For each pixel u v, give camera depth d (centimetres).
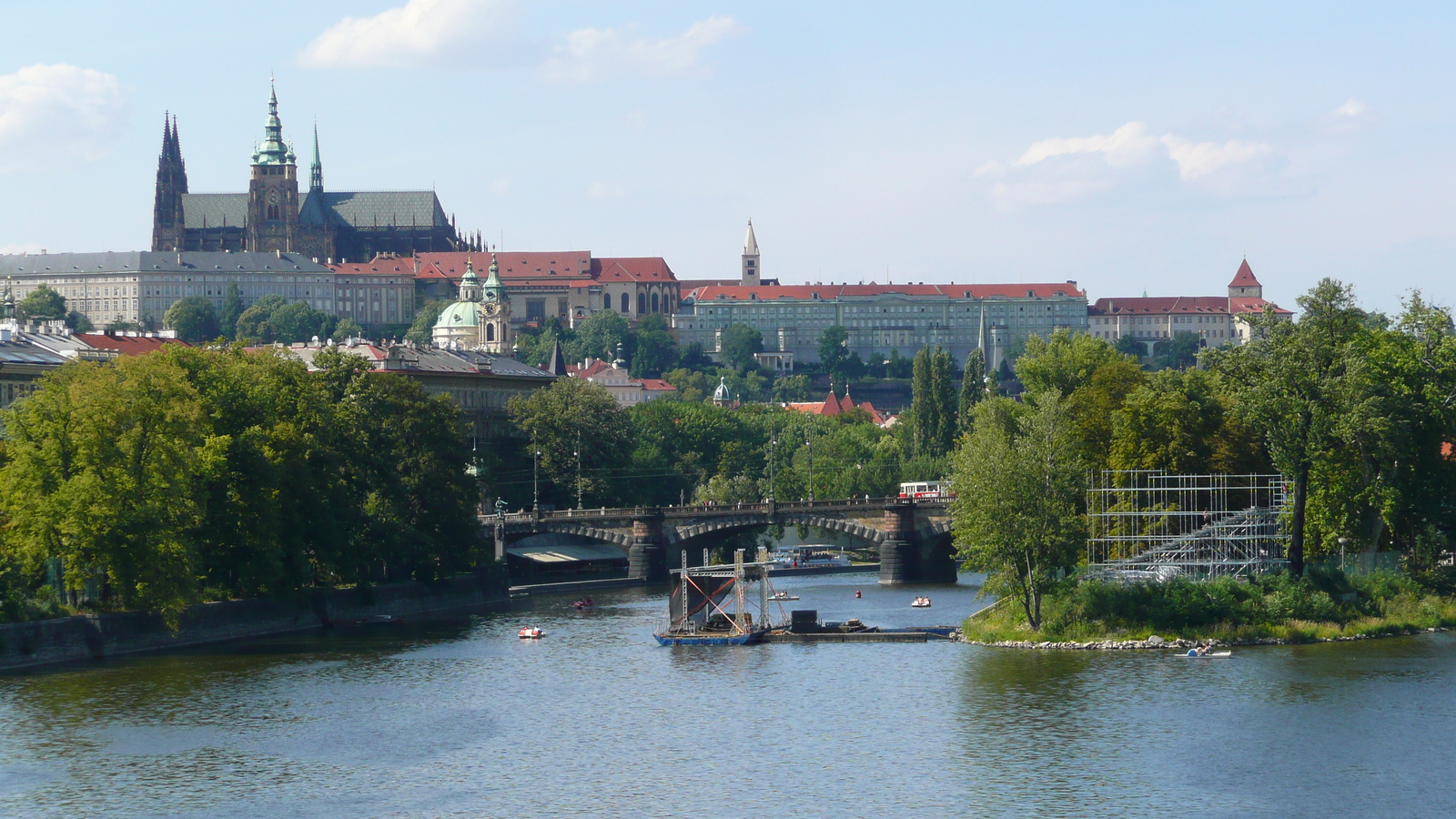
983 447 19462
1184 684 16825
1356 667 17462
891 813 12962
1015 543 19112
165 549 18750
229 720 16162
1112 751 14512
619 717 16262
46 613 18888
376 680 18250
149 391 19850
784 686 17588
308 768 14388
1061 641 19100
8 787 13800
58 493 18250
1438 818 12662
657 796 13488
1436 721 15262
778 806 13175
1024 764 14162
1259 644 18800
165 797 13538
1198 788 13425
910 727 15525
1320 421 19200
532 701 17088
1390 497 19588
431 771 14312
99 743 15212
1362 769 13850
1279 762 14100
